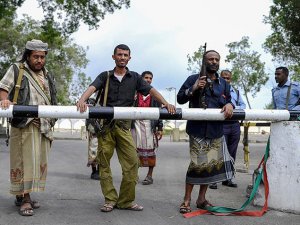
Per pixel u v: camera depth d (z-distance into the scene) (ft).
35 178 17.89
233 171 19.47
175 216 18.54
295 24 64.69
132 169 18.93
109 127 18.76
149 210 19.43
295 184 19.11
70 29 70.49
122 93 18.99
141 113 18.26
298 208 19.03
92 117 18.04
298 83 25.11
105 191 19.13
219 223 17.60
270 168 19.81
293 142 19.22
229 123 26.53
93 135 27.81
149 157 26.71
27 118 17.76
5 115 17.31
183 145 67.00
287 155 19.34
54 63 150.41
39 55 18.25
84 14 70.08
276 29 77.00
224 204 21.30
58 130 127.95
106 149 18.93
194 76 19.52
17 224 16.84
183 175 31.40
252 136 106.01
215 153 19.06
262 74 146.00
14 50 131.64
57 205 19.95
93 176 28.35
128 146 18.85
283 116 19.36
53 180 27.35
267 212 19.38
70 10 69.62
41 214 18.28
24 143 17.93
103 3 70.23
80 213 18.61
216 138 19.11
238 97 28.14
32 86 18.29
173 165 38.01
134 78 19.22
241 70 146.30
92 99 24.45
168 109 18.37
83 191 23.68
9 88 18.02
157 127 27.61
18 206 19.48
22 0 65.87
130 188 18.99
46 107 17.65
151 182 27.02
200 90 19.20
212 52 19.19
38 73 18.65
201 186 19.60
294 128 19.24
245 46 146.20
